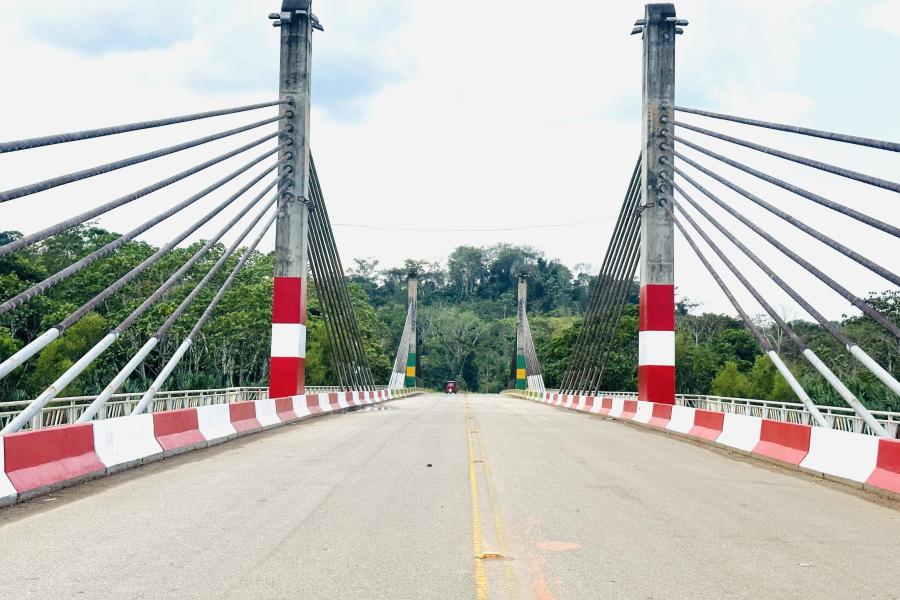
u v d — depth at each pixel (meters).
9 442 9.76
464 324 154.88
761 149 20.45
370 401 44.03
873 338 45.41
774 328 67.94
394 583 6.09
